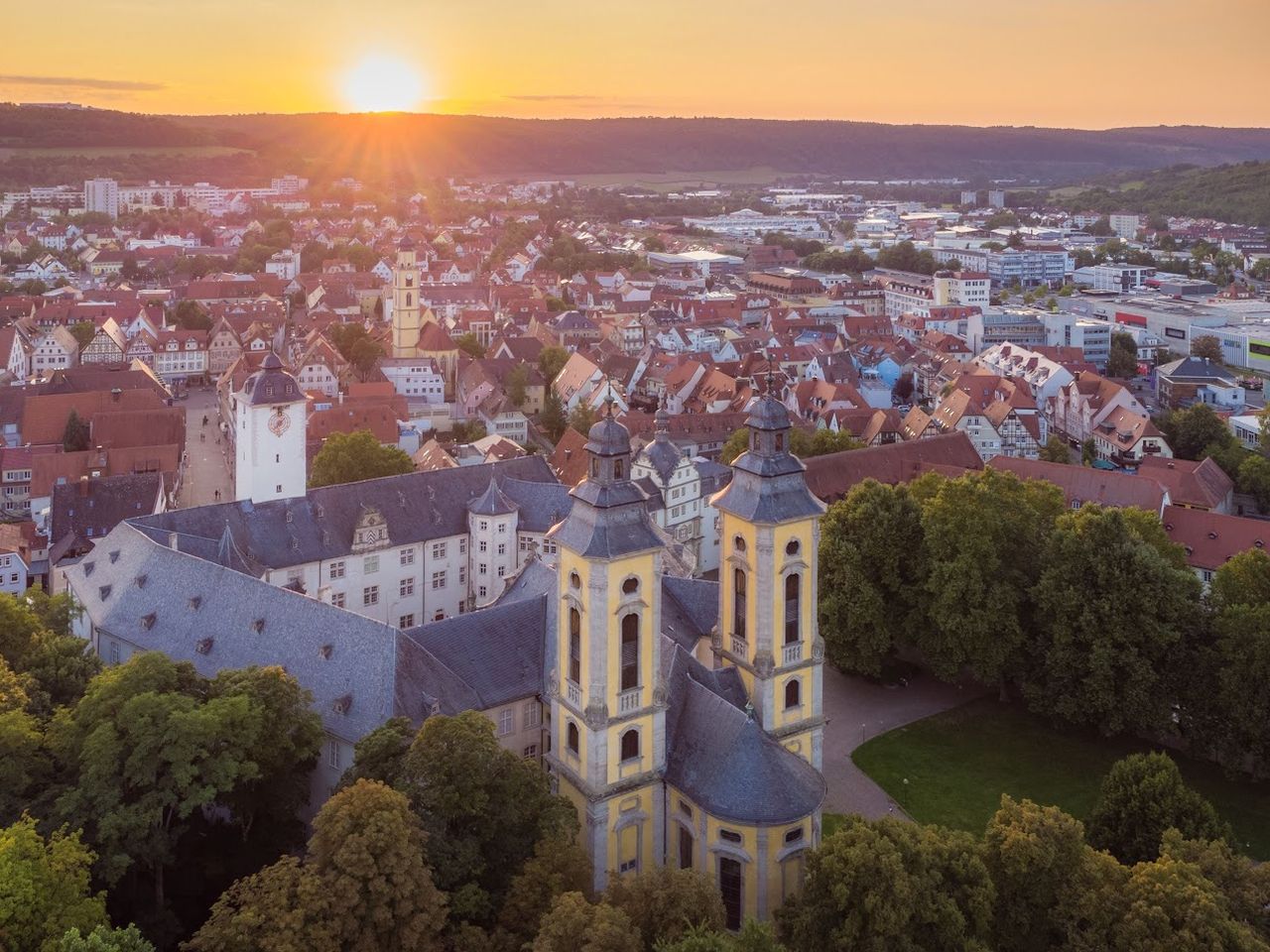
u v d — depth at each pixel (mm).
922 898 78625
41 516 192250
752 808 89312
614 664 90438
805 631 99062
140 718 89000
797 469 96000
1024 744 134750
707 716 95062
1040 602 135000
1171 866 81938
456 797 83938
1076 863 84562
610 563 87688
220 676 99438
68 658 110812
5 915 72938
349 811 77250
